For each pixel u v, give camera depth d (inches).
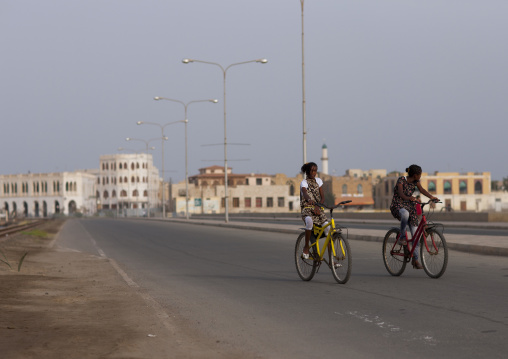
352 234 980.6
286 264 615.5
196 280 493.7
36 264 660.7
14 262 667.4
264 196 5949.8
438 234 446.6
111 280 499.5
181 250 858.8
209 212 5580.7
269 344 257.9
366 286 420.8
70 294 410.6
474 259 587.8
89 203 6599.4
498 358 226.8
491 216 1667.1
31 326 292.0
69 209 6279.5
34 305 359.6
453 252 671.1
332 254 442.6
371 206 5679.1
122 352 241.1
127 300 381.1
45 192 6309.1
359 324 295.1
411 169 463.5
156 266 625.9
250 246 901.8
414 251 461.1
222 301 378.6
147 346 252.7
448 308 327.3
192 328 293.1
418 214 460.4
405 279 450.9
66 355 235.5
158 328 290.5
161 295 408.8
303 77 1422.2
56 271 584.7
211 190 5910.4
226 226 1818.4
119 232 1596.9
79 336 269.7
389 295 378.0
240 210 5895.7
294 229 1272.1
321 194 455.5
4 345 250.8
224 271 561.6
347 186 5723.4
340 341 261.0
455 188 5280.5
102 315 325.7
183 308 354.0
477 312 314.0
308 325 296.7
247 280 484.7
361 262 592.1
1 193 6520.7
